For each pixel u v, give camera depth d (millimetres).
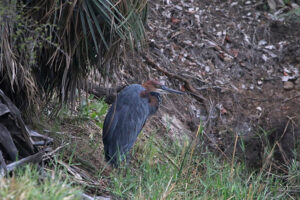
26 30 7918
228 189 9852
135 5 8492
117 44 8750
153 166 10391
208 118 14039
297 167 12688
